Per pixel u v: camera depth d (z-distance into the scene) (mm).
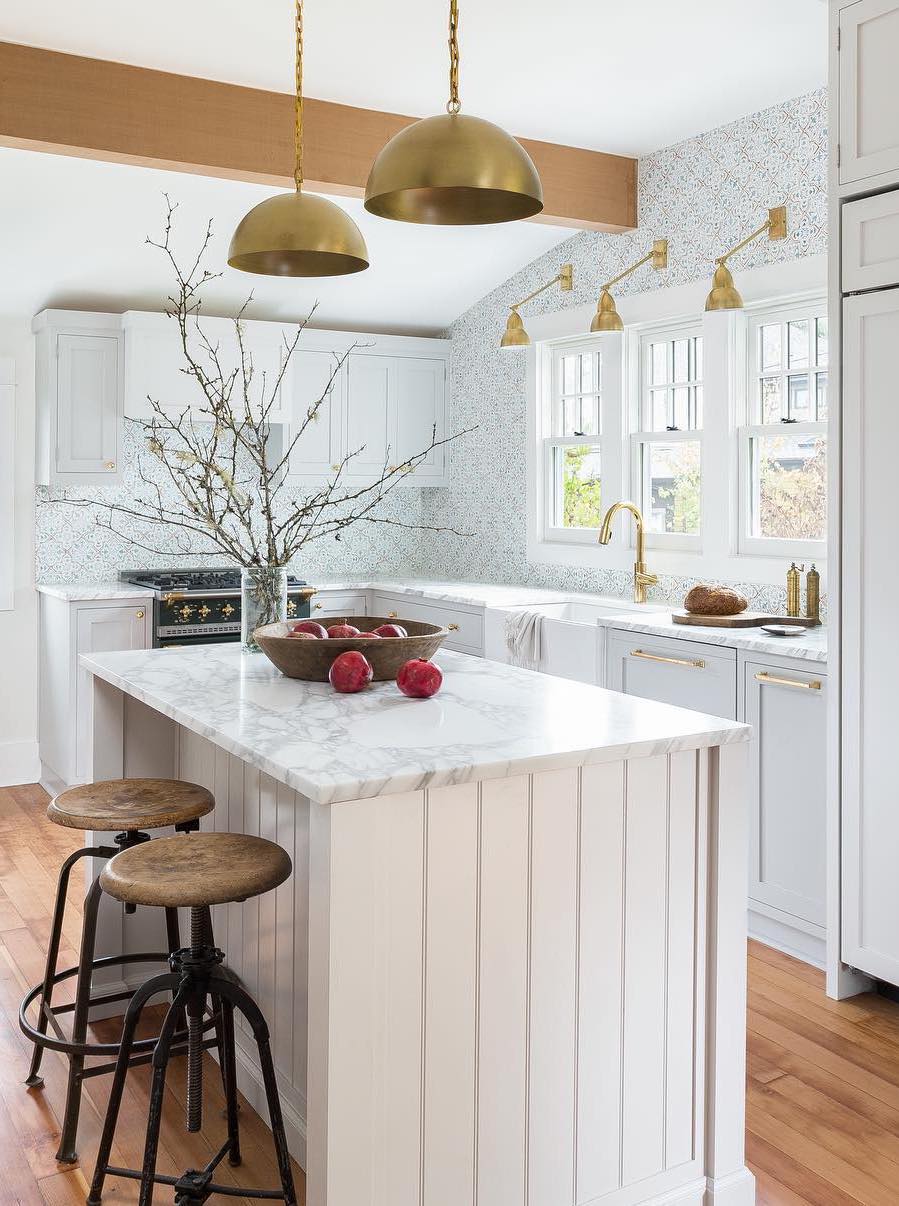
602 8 3293
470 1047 1944
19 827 4867
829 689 3184
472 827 1921
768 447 4398
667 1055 2197
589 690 2607
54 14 3297
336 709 2340
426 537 6746
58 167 4211
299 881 2416
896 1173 2373
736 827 2227
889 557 3002
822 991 3287
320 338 5867
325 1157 1804
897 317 2949
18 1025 3029
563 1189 2076
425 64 3701
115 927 3135
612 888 2105
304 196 2393
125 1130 2535
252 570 3094
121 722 3125
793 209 4129
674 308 4688
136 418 5312
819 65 3775
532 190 1988
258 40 3490
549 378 5680
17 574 5543
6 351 5410
